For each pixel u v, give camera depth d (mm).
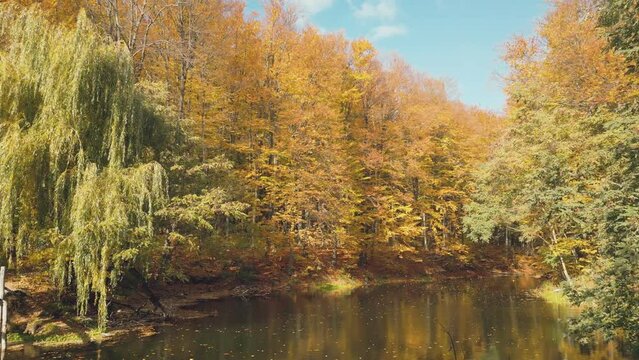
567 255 23016
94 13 23859
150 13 25562
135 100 16828
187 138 20547
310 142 28812
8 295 15555
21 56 14758
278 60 31078
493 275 41625
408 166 35125
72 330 15148
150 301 20281
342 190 30031
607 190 12047
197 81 26391
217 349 13906
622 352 12906
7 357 12562
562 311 20344
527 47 26500
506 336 15648
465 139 40281
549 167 17125
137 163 16125
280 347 14250
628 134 10914
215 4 27453
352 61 35844
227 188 22219
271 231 28703
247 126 28500
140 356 12945
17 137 13492
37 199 14141
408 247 36156
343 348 14180
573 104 16047
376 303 23938
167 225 19047
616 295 10930
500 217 28500
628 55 11430
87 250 13578
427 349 14086
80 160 14141
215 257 26000
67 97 14430
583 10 21625
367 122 36969
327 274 32781
